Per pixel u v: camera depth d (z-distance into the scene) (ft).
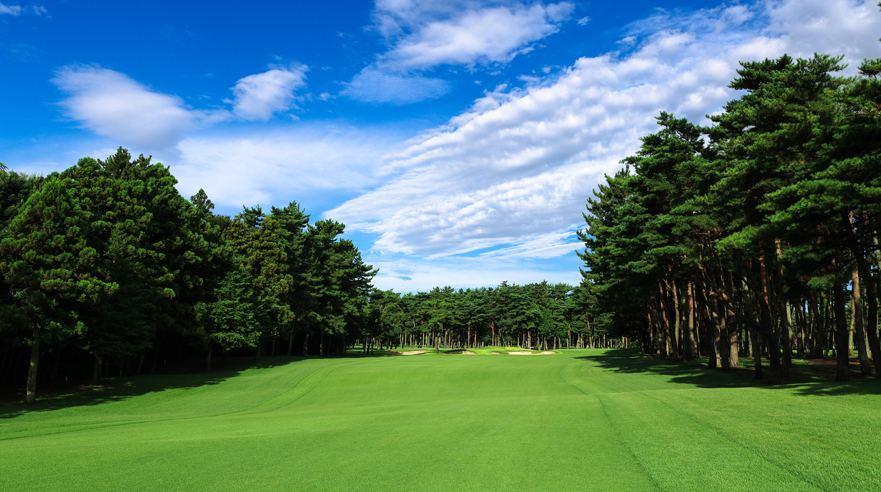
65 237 90.89
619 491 21.91
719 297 96.58
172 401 101.60
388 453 32.07
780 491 20.59
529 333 424.05
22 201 110.22
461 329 450.71
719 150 97.81
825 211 54.24
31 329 87.30
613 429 37.76
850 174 52.34
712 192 79.97
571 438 34.96
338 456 31.58
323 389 120.88
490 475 25.55
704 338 203.31
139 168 146.00
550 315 397.80
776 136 62.54
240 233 195.11
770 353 86.84
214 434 45.93
